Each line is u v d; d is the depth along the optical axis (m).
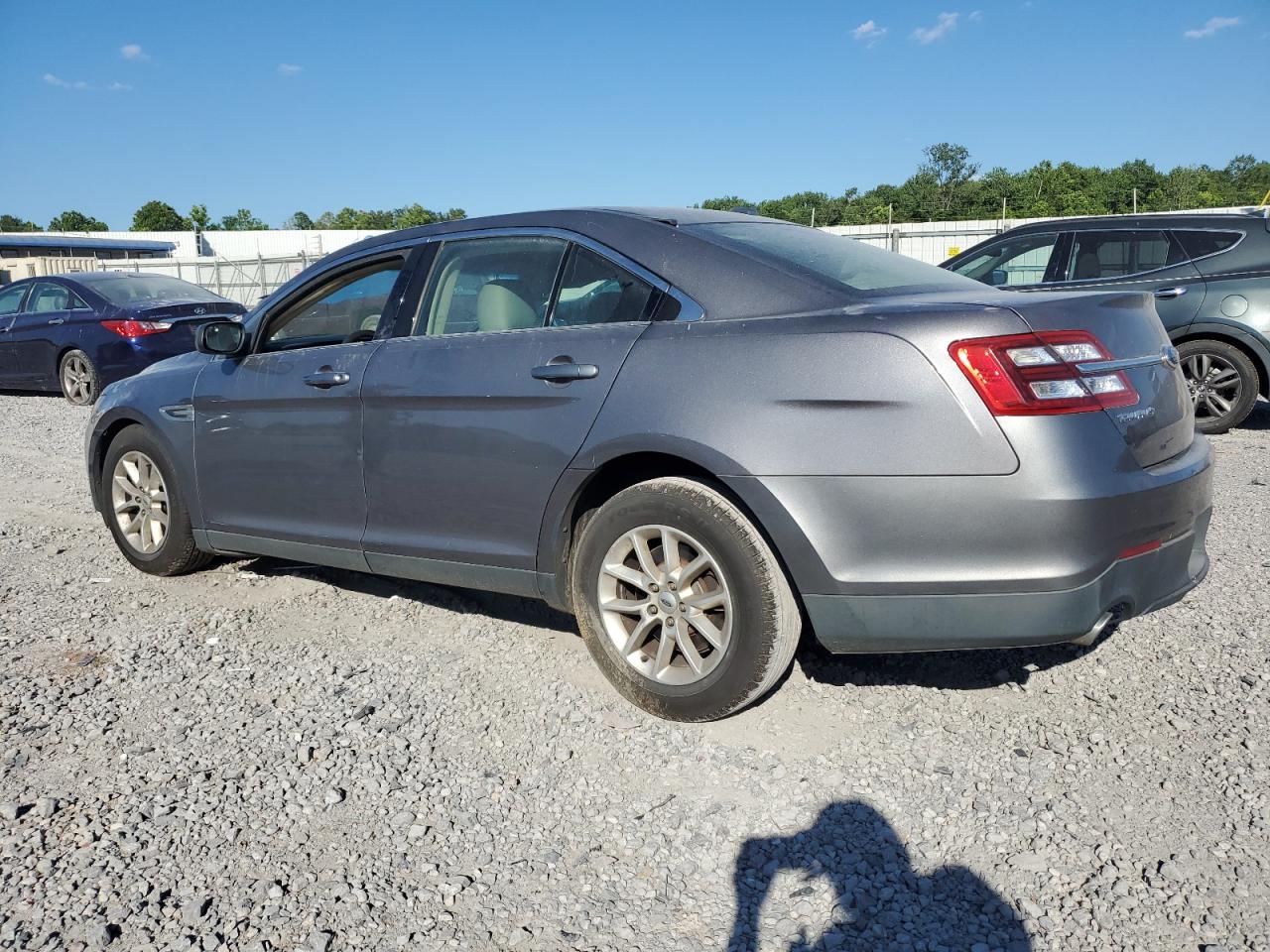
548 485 3.30
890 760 2.93
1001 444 2.64
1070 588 2.65
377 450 3.78
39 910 2.31
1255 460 7.02
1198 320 7.97
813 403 2.82
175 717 3.29
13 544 5.39
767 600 2.91
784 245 3.38
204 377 4.45
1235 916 2.23
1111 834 2.55
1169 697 3.27
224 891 2.39
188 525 4.60
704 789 2.81
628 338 3.20
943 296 3.03
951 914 2.28
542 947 2.20
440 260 3.85
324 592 4.54
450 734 3.15
